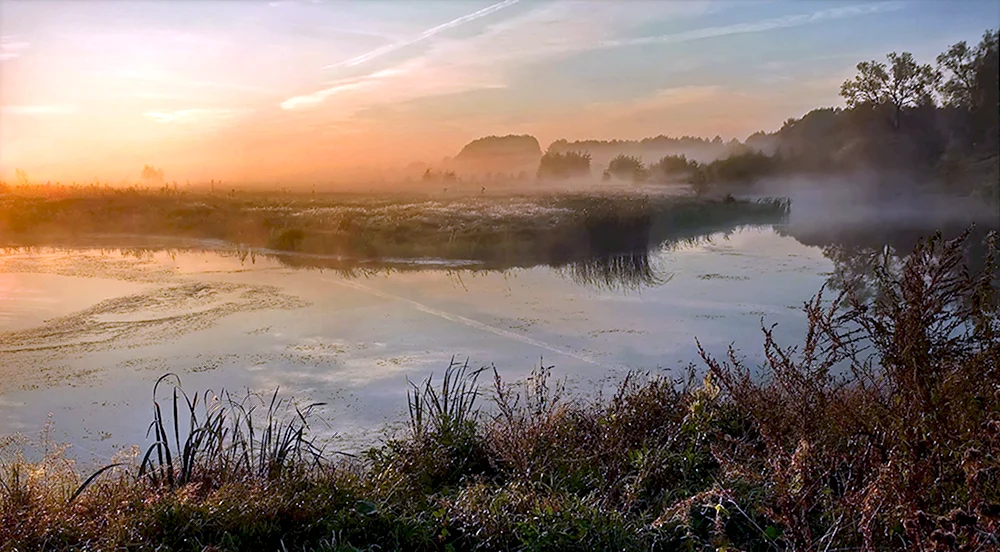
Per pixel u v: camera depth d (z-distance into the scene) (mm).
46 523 4172
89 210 31125
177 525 4211
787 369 3766
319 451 6211
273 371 9547
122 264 19859
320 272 18578
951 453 2693
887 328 3385
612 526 4051
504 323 12430
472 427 6094
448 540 4242
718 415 5398
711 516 4090
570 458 5250
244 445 5559
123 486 4855
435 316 13070
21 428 7418
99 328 12031
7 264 19719
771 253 22578
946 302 3154
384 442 6828
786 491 3197
